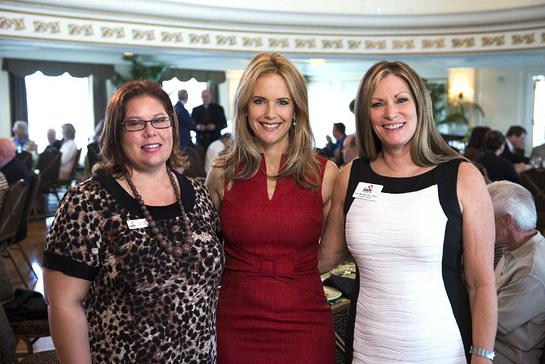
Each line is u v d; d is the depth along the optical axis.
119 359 1.53
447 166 1.72
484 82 13.02
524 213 2.11
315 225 1.91
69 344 1.52
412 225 1.66
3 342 2.37
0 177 4.99
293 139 1.93
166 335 1.55
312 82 15.00
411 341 1.66
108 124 1.62
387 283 1.70
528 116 12.76
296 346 1.84
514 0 8.35
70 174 9.55
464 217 1.68
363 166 1.85
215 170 1.97
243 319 1.85
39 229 7.69
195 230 1.64
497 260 2.50
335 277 2.64
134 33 7.68
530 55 9.24
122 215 1.55
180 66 11.94
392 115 1.71
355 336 1.78
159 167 1.66
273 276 1.86
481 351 1.64
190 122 7.80
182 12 7.85
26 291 3.20
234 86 13.19
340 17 8.77
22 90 11.16
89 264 1.51
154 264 1.54
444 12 8.77
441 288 1.67
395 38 9.09
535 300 2.06
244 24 8.44
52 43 7.12
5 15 6.64
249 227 1.86
